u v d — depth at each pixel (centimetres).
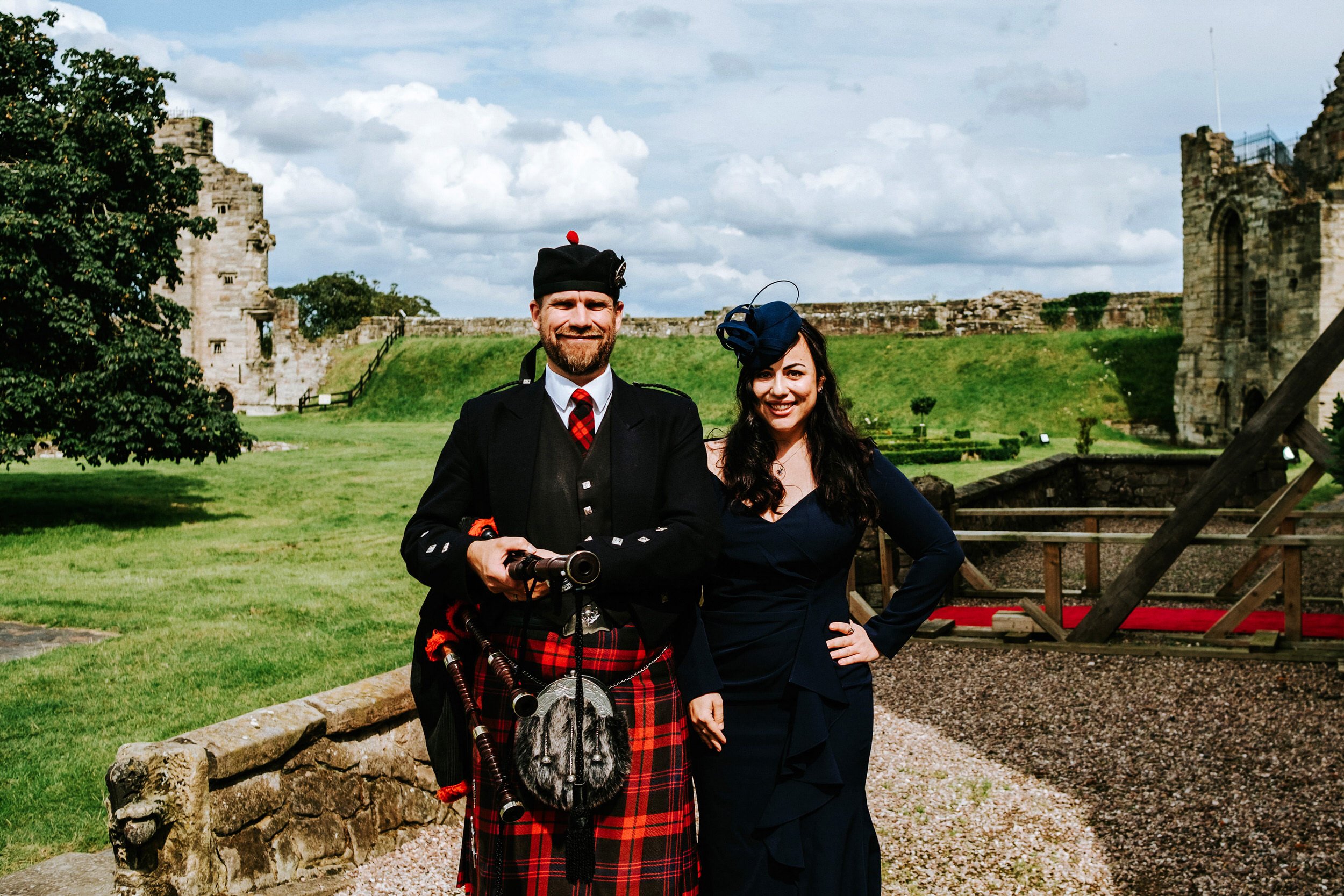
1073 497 1493
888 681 651
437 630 241
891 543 812
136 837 314
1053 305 4209
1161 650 649
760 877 246
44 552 1422
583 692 225
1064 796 450
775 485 259
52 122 1612
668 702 241
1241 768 466
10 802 520
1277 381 3206
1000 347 4041
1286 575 643
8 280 1476
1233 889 356
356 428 3772
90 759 579
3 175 1501
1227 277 3472
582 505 238
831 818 246
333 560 1345
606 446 242
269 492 2056
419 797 436
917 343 4247
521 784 224
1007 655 684
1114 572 1062
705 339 4641
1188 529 648
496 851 227
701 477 245
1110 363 3816
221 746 342
